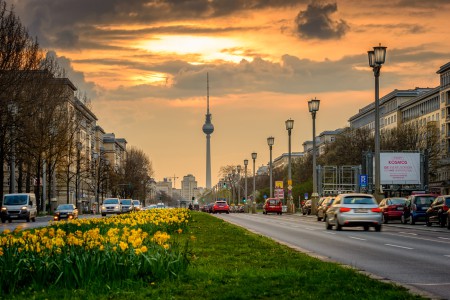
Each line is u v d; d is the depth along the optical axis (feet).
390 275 54.19
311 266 55.06
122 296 37.73
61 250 43.29
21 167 288.51
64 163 357.20
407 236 113.60
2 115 220.23
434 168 385.70
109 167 526.98
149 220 100.07
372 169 252.01
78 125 317.01
